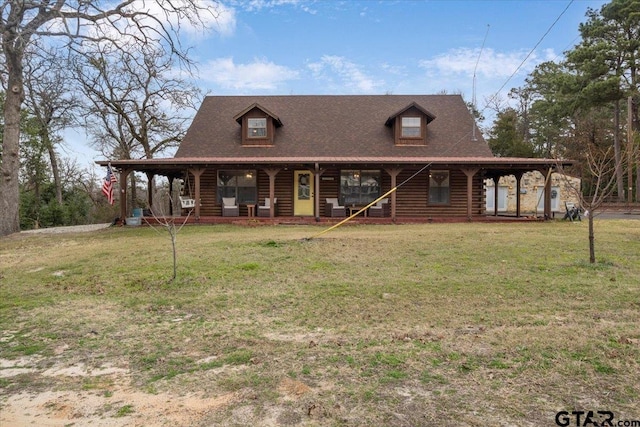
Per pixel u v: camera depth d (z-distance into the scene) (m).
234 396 3.00
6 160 14.59
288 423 2.60
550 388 3.00
